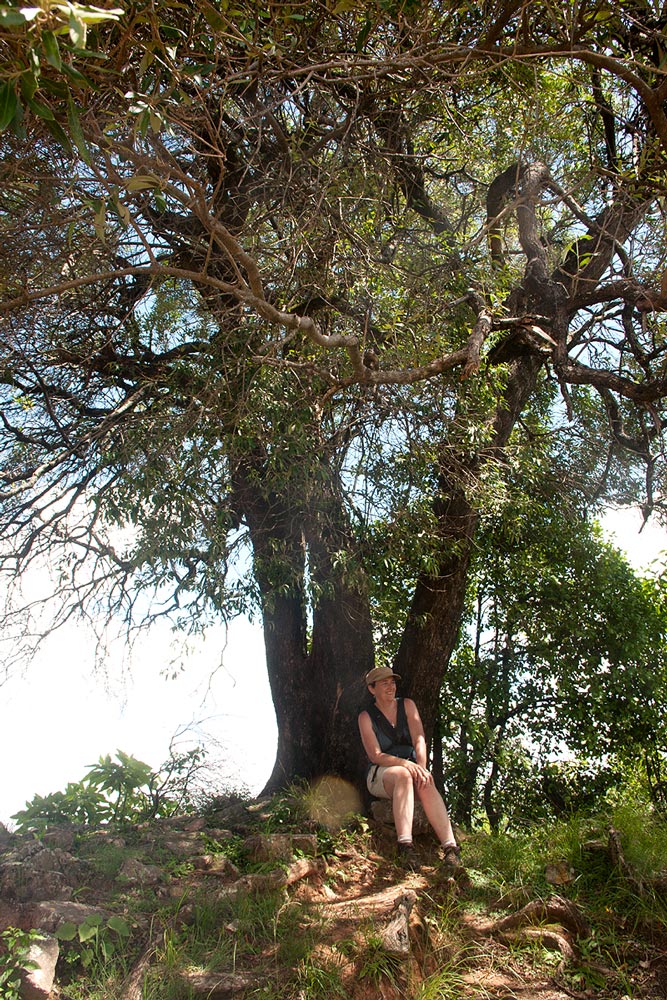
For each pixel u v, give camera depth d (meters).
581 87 6.73
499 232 7.60
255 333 6.36
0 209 4.97
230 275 6.62
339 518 6.94
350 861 5.88
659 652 9.66
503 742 10.04
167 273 4.29
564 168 7.40
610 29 5.50
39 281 5.88
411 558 7.04
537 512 8.91
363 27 5.26
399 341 6.56
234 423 6.23
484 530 9.49
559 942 4.97
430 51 4.96
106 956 4.40
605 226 6.48
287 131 6.61
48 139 4.52
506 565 9.80
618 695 9.52
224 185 6.73
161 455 6.29
